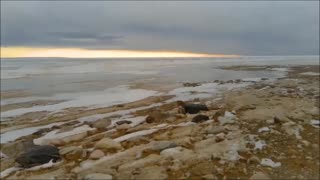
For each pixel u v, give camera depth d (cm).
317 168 862
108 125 1354
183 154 941
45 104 1908
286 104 1543
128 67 5622
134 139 1128
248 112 1396
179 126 1252
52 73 4447
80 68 5700
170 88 2345
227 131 1151
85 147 1077
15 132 1314
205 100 1778
